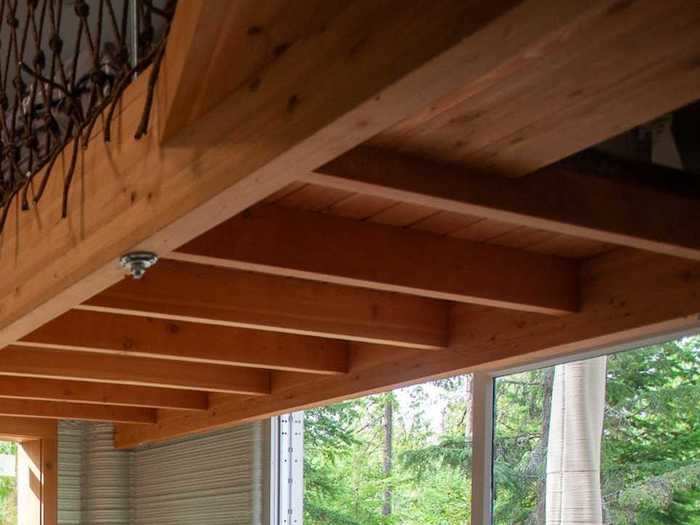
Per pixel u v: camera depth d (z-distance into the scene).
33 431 6.99
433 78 1.58
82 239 2.72
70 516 7.12
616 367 3.74
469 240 3.49
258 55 1.93
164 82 2.24
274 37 1.88
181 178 2.19
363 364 4.76
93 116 2.73
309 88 1.79
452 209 2.67
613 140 2.90
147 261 2.49
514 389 4.21
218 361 4.61
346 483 6.89
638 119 2.33
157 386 5.35
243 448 6.19
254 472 6.07
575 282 3.66
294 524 6.08
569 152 2.54
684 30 1.87
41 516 6.95
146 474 7.12
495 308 4.04
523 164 2.61
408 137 2.46
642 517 3.59
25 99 3.78
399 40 1.59
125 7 2.66
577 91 2.17
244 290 3.86
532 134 2.42
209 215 2.18
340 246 3.25
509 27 1.43
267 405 5.45
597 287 3.59
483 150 2.53
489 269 3.51
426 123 2.37
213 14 1.93
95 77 2.77
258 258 3.12
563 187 2.78
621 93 2.19
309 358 4.79
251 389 5.38
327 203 3.14
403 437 6.84
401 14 1.59
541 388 4.07
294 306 3.94
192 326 4.57
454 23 1.48
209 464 6.48
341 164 2.47
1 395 5.55
